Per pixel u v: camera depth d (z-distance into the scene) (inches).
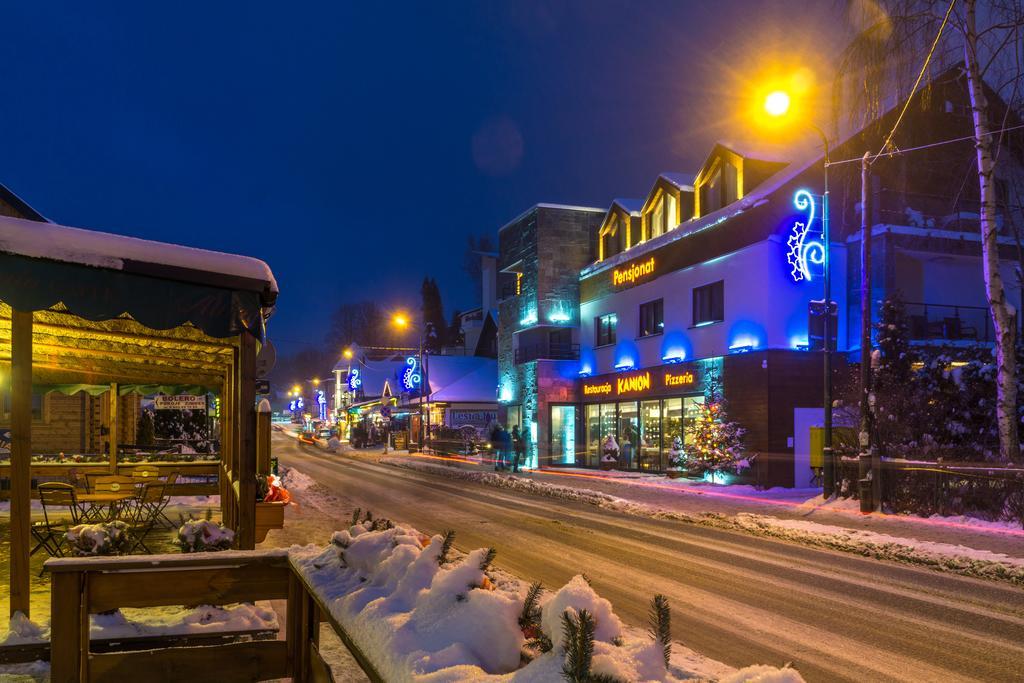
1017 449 609.3
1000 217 948.0
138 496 416.5
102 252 227.6
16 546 223.6
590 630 67.4
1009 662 242.4
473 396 2052.2
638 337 1149.7
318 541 454.0
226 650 157.9
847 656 247.3
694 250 1008.2
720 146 1059.3
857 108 713.0
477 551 100.7
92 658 154.1
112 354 425.4
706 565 411.2
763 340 874.1
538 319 1333.7
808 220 896.3
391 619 97.3
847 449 724.7
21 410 228.4
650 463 1105.4
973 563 394.6
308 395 5629.9
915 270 935.7
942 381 725.3
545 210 1359.5
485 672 82.0
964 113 938.7
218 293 246.7
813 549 471.2
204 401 840.9
